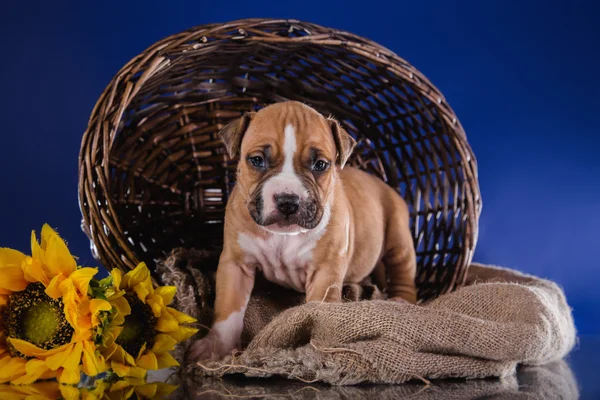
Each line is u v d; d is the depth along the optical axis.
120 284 0.91
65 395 0.83
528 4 1.60
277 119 1.01
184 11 1.57
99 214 1.04
